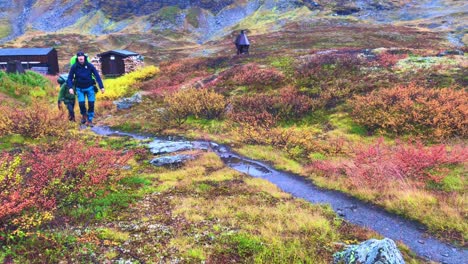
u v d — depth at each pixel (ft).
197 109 76.02
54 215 28.17
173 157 48.98
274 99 76.02
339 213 33.94
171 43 424.46
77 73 36.78
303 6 492.13
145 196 35.55
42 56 183.62
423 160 41.78
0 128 53.36
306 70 91.91
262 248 25.14
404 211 33.55
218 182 41.37
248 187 39.78
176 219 30.07
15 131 54.24
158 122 74.84
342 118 66.18
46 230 25.59
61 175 31.50
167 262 23.12
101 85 38.09
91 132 65.87
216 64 125.18
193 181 41.09
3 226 23.94
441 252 26.66
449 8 400.06
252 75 95.55
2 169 29.09
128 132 69.46
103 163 37.52
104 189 34.65
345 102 71.36
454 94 61.72
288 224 29.53
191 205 33.35
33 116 57.11
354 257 22.90
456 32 240.12
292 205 34.37
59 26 618.85
